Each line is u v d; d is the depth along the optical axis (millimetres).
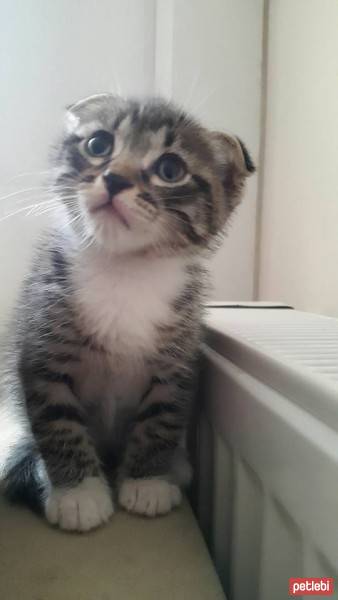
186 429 220
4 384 242
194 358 211
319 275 266
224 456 171
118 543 156
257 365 151
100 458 212
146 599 132
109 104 215
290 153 306
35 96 342
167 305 205
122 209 184
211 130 225
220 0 340
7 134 340
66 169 210
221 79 344
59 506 166
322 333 189
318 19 267
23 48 339
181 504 185
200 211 209
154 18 355
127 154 198
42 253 217
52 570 141
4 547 151
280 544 123
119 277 197
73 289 196
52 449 184
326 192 257
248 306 295
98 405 212
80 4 346
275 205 329
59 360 194
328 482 97
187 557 151
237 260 355
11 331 239
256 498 141
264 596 131
